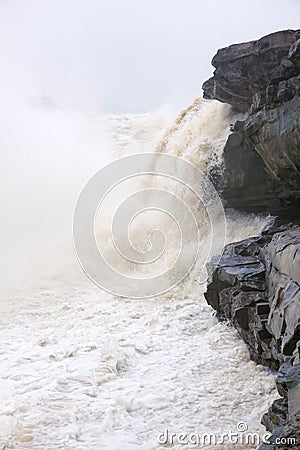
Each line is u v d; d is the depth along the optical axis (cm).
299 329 473
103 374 614
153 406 532
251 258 750
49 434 477
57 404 537
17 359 672
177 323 808
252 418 498
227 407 525
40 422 497
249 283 668
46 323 846
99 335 771
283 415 395
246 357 652
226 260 753
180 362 652
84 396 559
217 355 670
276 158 739
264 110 733
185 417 508
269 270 650
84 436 475
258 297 646
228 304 723
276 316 563
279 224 802
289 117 664
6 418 501
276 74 750
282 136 681
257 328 613
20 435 471
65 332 796
